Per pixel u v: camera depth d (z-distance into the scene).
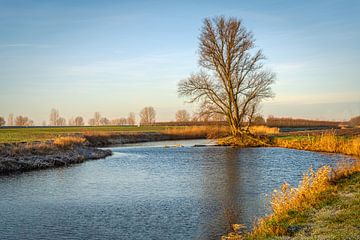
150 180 25.61
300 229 11.61
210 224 15.00
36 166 31.77
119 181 25.25
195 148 53.12
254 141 55.97
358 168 21.23
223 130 73.88
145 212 16.95
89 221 15.58
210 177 26.64
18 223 15.33
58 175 27.92
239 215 16.23
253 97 56.31
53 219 15.89
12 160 30.81
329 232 10.85
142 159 39.41
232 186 22.98
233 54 55.00
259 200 19.00
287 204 14.47
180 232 14.07
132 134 75.81
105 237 13.59
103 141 65.69
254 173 28.17
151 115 174.50
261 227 12.39
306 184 16.66
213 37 54.59
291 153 42.94
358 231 10.66
